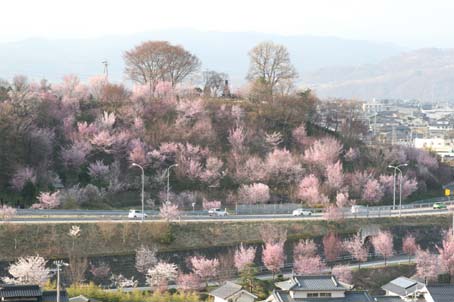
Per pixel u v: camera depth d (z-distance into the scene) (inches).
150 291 4151.1
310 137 6825.8
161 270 4232.3
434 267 4773.6
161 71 7795.3
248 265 4350.4
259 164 6166.3
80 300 3329.2
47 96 6441.9
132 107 6584.6
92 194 5531.5
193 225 4918.8
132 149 6072.8
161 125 6427.2
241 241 4879.4
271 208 5689.0
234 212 5575.8
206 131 6466.5
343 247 5059.1
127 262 4490.7
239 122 6761.8
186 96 7101.4
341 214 5364.2
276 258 4594.0
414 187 6599.4
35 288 3031.5
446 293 3671.3
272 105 7086.6
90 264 4389.8
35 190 5447.8
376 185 6284.5
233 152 6318.9
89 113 6560.0
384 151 7199.8
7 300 2965.1
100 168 5826.8
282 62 7839.6
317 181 6067.9
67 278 4200.3
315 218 5374.0
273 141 6589.6
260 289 4224.9
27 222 4581.7
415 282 4195.4
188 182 5984.3
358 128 7490.2
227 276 4453.7
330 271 4692.4
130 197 5748.0
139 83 7731.3
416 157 7480.3
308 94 7588.6
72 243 4493.1
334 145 6604.3
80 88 6929.1
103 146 6038.4
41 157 5753.0
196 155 6156.5
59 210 5172.2
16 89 6397.6
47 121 6210.6
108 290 3949.3
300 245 4874.5
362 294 3550.7
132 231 4690.0
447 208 6102.4
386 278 4798.2
